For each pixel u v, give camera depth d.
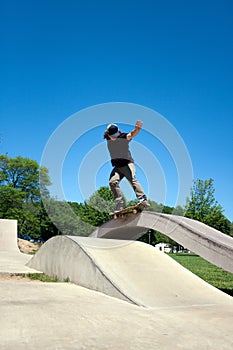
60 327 4.23
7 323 4.27
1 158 31.20
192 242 7.76
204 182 27.77
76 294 6.40
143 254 8.71
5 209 30.73
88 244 8.14
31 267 9.93
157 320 4.88
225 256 7.10
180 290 7.02
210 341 4.01
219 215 27.23
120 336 4.00
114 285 6.45
